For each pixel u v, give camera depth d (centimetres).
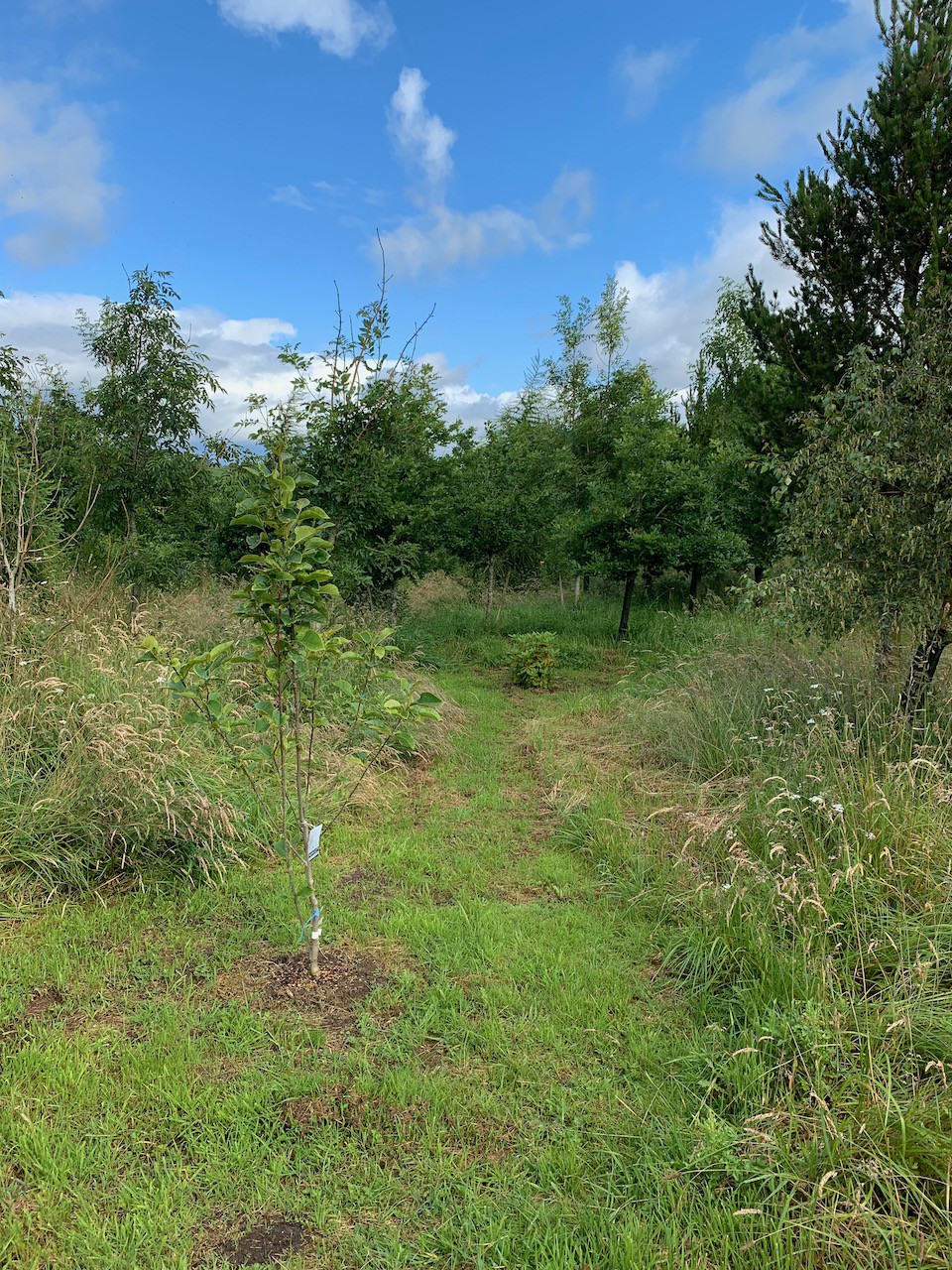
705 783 535
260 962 351
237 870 437
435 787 597
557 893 425
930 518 495
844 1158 223
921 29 650
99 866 410
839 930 330
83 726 451
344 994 329
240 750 342
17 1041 289
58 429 756
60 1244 208
